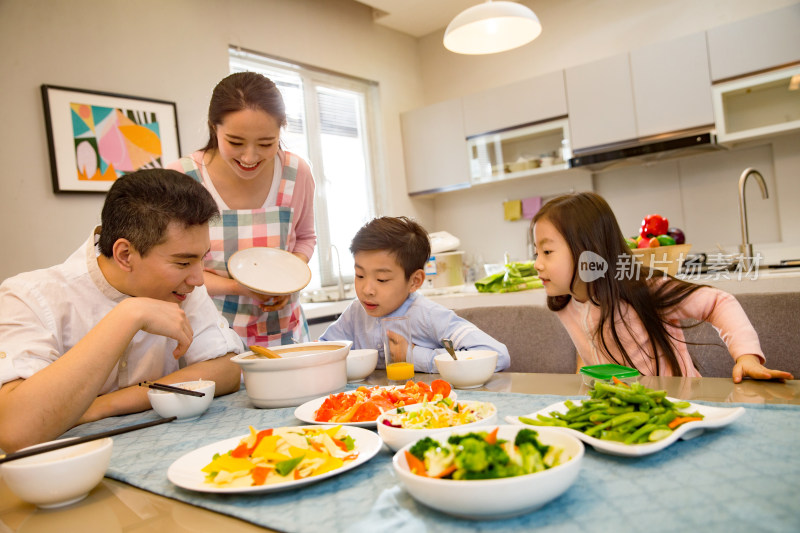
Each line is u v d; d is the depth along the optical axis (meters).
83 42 2.65
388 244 1.45
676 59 3.37
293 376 1.00
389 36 4.53
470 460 0.50
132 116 2.78
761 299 1.33
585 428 0.67
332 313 3.09
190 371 1.17
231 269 1.34
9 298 1.07
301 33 3.79
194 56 3.11
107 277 1.13
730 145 3.44
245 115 1.40
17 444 0.87
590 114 3.67
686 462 0.57
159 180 1.01
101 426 1.01
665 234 2.22
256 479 0.60
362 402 0.86
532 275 2.82
